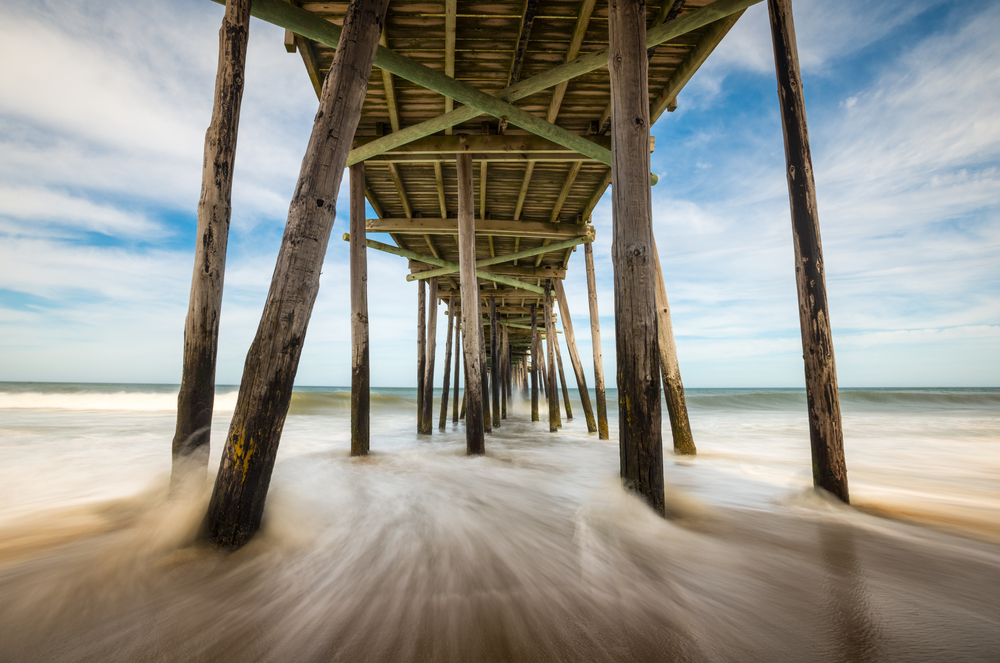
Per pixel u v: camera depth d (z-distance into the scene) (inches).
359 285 232.5
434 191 284.0
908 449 259.1
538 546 92.3
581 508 120.6
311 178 88.6
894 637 57.4
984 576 76.3
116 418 505.4
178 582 73.0
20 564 79.0
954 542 93.0
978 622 61.1
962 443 288.4
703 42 172.4
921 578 75.3
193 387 104.0
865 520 107.6
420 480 165.2
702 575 76.7
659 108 207.5
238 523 85.3
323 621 61.6
